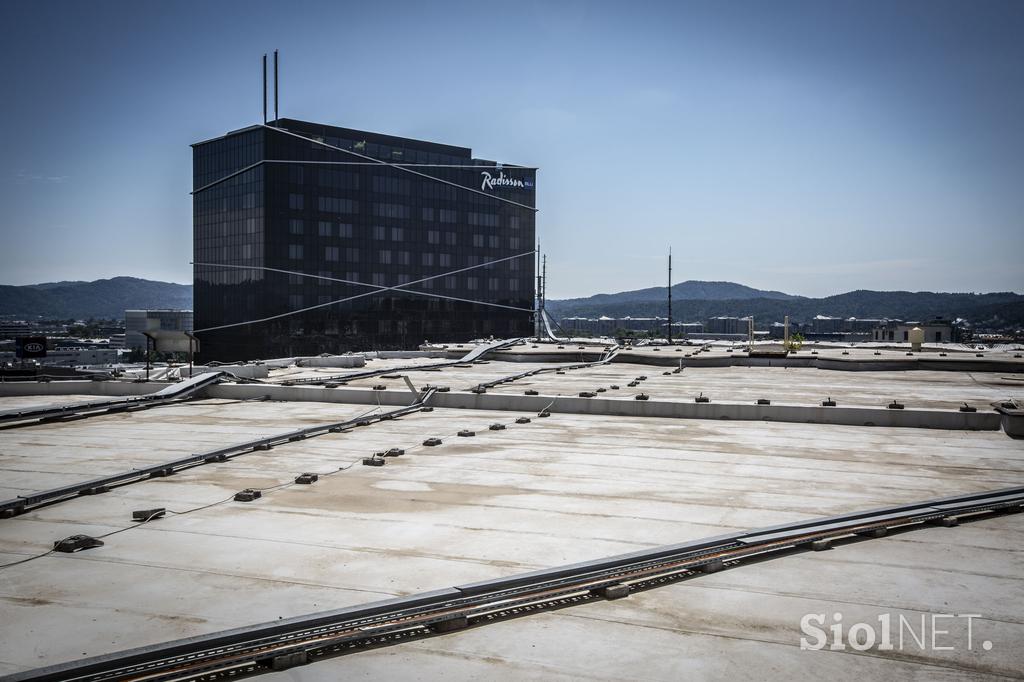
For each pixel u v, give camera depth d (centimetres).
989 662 903
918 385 3866
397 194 14738
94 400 3547
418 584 1161
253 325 13425
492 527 1464
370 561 1265
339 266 13988
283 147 13262
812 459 2112
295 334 13525
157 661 877
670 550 1222
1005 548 1323
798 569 1220
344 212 14025
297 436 2458
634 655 923
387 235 14612
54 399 3684
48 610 1055
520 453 2220
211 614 1043
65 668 834
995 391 3556
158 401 3384
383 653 927
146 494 1728
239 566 1238
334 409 3238
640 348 6506
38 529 1446
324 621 972
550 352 6272
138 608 1062
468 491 1756
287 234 13338
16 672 866
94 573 1202
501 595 1068
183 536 1401
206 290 14325
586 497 1697
